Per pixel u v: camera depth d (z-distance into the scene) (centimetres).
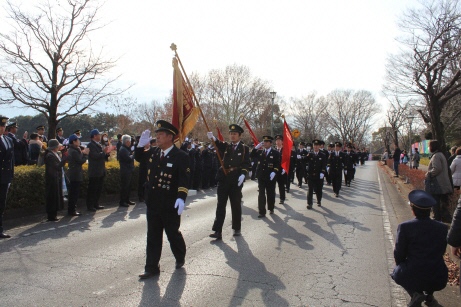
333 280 529
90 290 474
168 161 539
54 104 1255
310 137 6812
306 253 655
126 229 802
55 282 499
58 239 713
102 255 618
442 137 1060
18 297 450
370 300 464
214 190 1591
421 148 4725
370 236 793
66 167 1048
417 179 1289
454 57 954
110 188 1189
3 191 723
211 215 982
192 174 1515
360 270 573
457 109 1555
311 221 938
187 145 1456
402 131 5231
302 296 470
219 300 452
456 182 998
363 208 1164
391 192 1642
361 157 5062
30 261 583
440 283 401
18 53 1180
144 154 576
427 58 1073
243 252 652
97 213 983
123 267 561
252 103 4756
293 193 1542
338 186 1445
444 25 1005
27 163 1083
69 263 576
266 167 993
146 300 447
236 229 775
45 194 929
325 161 1159
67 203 1034
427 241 402
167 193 533
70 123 4028
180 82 656
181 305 436
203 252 646
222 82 4709
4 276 519
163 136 540
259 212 988
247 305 440
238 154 771
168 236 550
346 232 823
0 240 700
